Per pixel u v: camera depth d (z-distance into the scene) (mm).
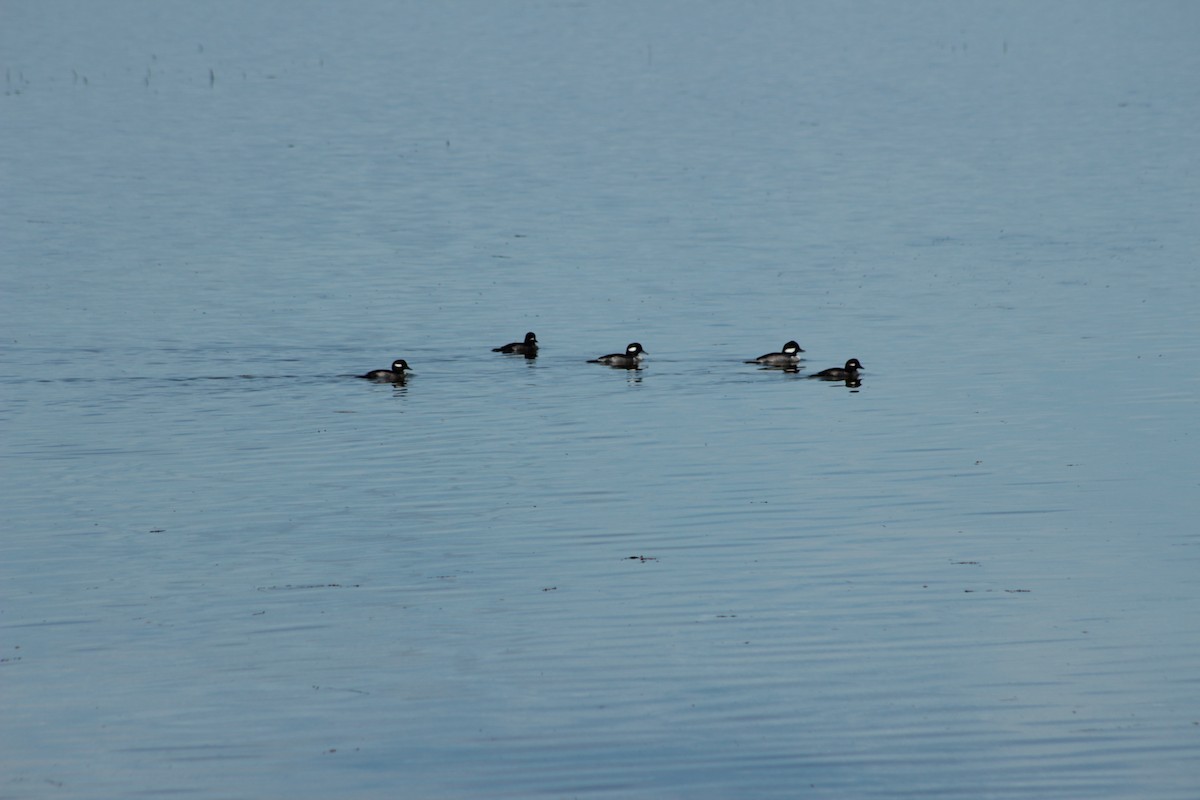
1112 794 28188
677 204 94688
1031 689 32188
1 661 33781
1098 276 74125
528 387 57000
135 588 37875
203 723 30922
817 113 133875
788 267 77500
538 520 42594
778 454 48469
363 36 189500
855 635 34812
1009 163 109000
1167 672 32844
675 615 36031
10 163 109000
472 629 35312
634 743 30094
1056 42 187250
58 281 74438
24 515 43312
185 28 196250
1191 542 40188
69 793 28188
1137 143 116625
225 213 91875
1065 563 38969
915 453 48312
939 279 74250
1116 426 50688
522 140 120062
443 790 28391
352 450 49344
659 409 53938
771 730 30594
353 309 69125
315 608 36594
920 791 28328
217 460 48406
